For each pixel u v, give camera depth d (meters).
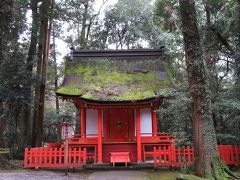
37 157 11.88
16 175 10.27
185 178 8.34
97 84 13.95
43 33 17.75
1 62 12.48
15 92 14.81
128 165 12.70
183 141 12.45
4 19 12.49
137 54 16.11
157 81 14.25
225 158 11.54
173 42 19.03
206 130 9.02
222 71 14.96
